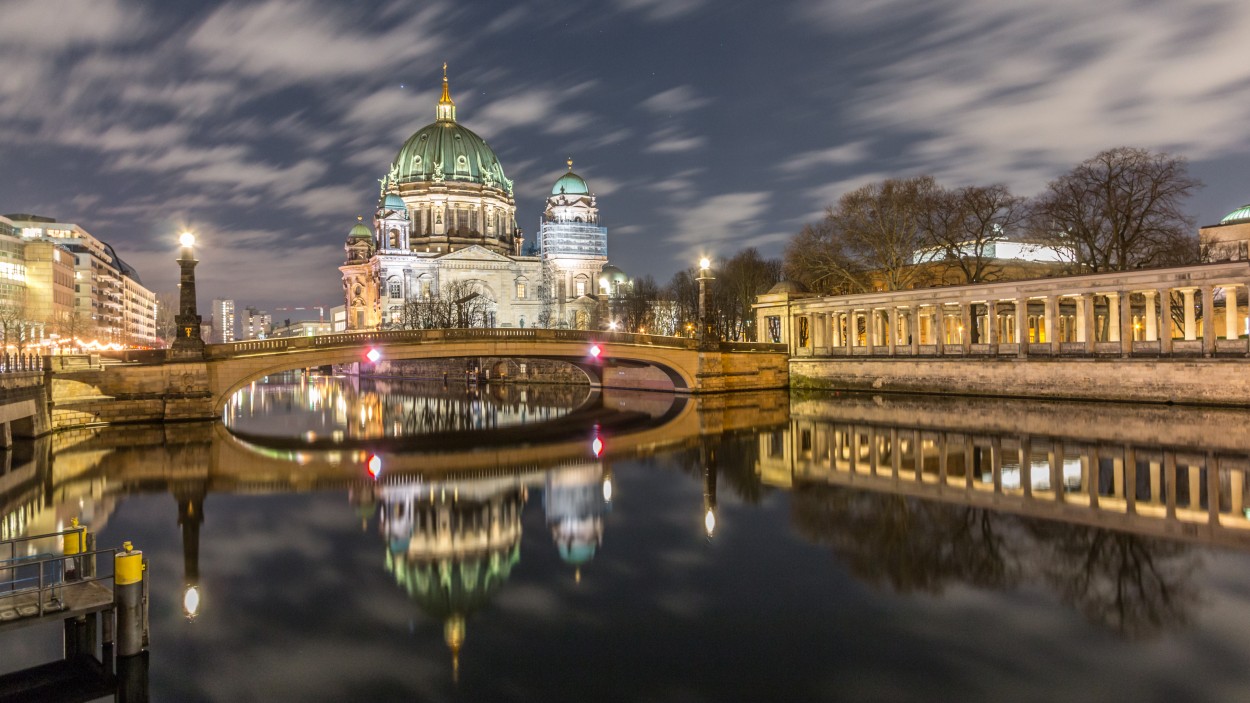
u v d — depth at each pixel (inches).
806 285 4456.2
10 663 687.1
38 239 6441.9
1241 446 1744.6
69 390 2352.4
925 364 3361.2
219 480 1561.3
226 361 2544.3
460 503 1343.5
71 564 745.6
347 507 1315.2
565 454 1910.7
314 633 762.2
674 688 639.8
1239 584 853.2
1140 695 613.0
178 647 730.2
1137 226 3139.8
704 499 1355.8
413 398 4224.9
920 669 665.6
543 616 802.8
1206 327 2519.7
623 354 3430.1
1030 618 770.8
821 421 2514.8
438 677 665.0
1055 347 2957.7
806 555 1000.9
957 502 1274.6
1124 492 1314.0
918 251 4030.5
